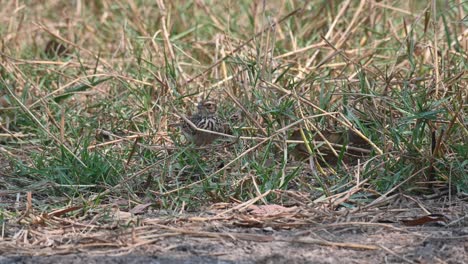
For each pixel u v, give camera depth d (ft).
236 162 36.27
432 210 32.83
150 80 47.32
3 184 36.52
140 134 40.32
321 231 30.78
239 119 40.78
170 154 38.70
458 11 50.47
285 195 33.88
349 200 33.60
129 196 34.40
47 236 30.48
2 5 59.26
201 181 34.32
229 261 27.86
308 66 47.19
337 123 38.68
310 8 55.06
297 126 38.09
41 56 53.57
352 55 48.85
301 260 27.89
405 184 34.60
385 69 44.04
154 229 30.83
